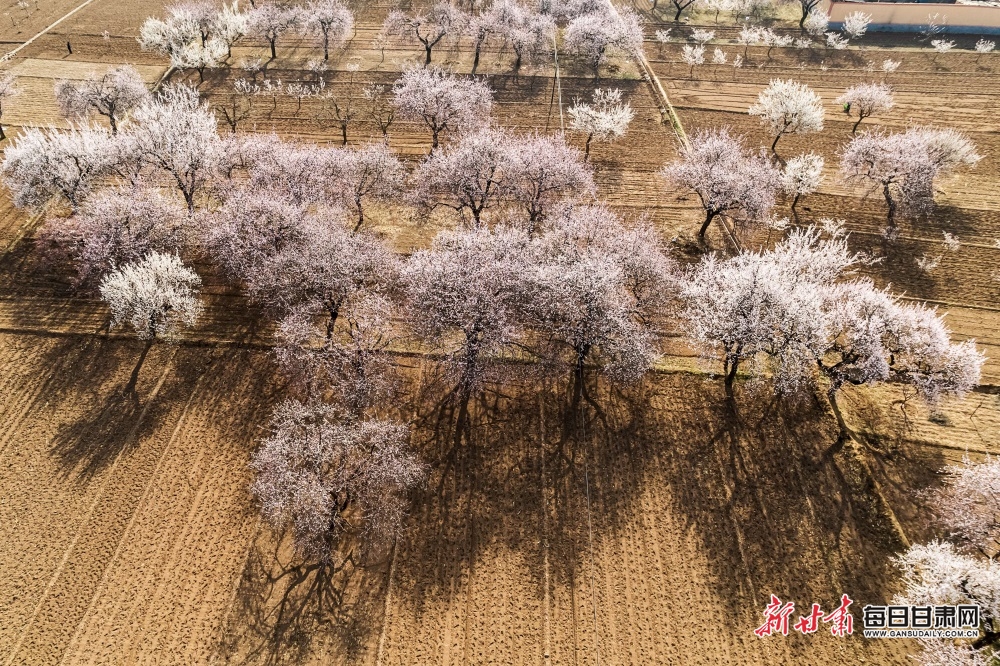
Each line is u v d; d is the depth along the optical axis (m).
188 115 43.09
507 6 67.19
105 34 69.00
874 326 30.66
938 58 68.00
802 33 73.69
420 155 51.47
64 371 33.91
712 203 40.56
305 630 24.58
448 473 29.78
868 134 50.22
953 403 33.53
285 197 37.19
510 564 26.78
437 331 31.25
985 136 54.84
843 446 31.14
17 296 37.94
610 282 31.56
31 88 58.38
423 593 25.81
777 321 30.53
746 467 30.33
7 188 46.12
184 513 28.12
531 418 32.25
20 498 28.52
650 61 67.44
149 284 33.41
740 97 60.88
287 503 25.95
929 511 28.88
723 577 26.55
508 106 58.28
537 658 24.09
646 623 25.12
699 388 33.75
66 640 24.28
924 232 44.88
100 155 40.69
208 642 24.17
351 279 33.44
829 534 27.92
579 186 40.84
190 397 32.81
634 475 30.02
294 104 57.97
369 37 70.81
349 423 30.30
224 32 64.44
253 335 36.09
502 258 33.03
